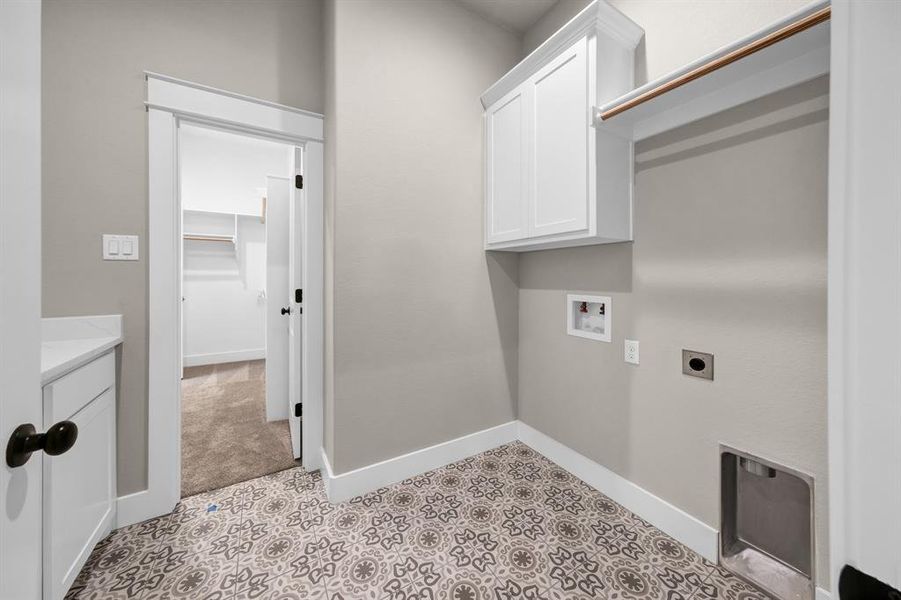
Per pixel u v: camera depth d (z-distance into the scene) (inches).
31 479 19.1
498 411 91.4
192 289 176.1
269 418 106.3
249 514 65.1
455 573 52.2
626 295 67.0
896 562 13.5
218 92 66.8
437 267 80.4
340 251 68.4
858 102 14.6
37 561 19.6
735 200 51.8
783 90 46.7
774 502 51.1
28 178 18.5
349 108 68.4
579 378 77.2
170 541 58.1
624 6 66.4
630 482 66.8
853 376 14.7
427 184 78.3
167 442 64.6
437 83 79.0
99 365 53.4
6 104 16.8
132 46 60.9
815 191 44.6
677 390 59.5
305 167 76.7
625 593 49.0
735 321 52.2
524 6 82.8
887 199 13.8
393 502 68.7
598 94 58.9
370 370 72.5
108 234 59.8
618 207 63.0
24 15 18.2
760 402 49.9
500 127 79.6
